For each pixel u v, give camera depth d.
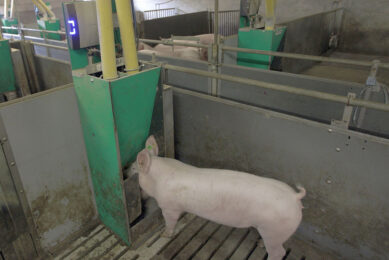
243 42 2.99
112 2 1.38
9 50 2.42
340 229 1.49
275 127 1.50
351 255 1.50
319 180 1.45
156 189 1.49
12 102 1.24
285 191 1.30
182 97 1.83
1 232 1.36
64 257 1.61
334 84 1.86
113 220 1.71
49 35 4.46
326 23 5.57
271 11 2.81
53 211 1.58
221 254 1.59
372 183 1.28
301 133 1.41
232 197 1.33
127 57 1.38
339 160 1.34
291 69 4.29
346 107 1.23
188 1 7.95
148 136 1.65
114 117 1.33
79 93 1.42
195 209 1.44
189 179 1.42
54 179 1.52
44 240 1.58
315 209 1.54
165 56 2.58
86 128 1.51
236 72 2.23
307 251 1.60
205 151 1.91
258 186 1.31
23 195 1.40
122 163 1.55
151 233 1.75
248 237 1.69
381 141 1.18
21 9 8.16
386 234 1.33
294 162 1.50
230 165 1.81
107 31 1.22
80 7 1.28
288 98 2.05
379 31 5.84
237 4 7.17
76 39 1.32
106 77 1.30
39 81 2.66
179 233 1.73
